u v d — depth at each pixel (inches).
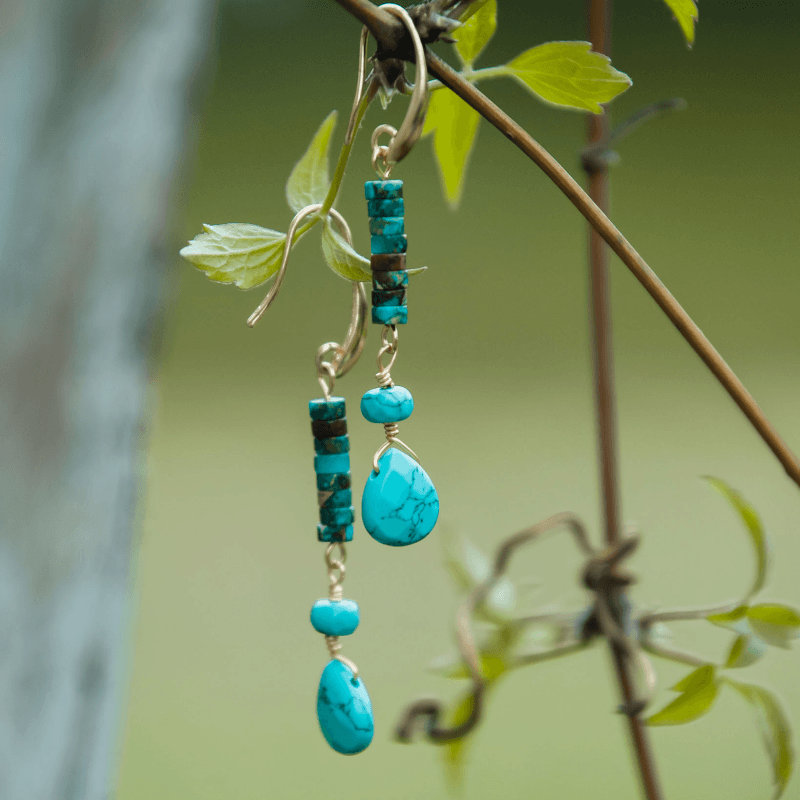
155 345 15.1
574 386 46.8
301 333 53.5
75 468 14.9
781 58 79.6
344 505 15.6
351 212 57.0
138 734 27.7
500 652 16.4
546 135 74.1
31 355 14.8
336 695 15.6
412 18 14.7
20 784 14.8
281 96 84.2
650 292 14.8
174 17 14.9
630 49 80.9
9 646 14.8
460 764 16.3
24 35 14.7
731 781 25.3
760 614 15.3
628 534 16.3
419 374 48.0
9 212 14.8
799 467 14.8
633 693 16.1
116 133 14.9
